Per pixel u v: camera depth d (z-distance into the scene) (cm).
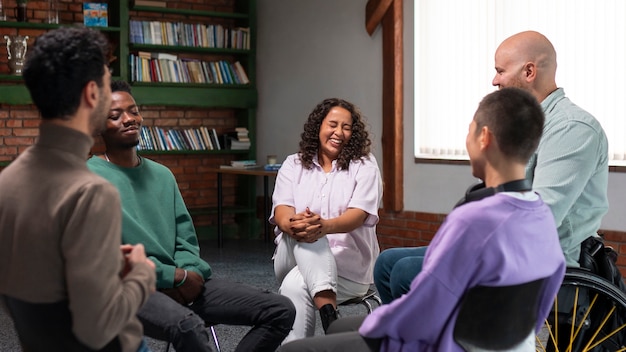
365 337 206
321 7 774
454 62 651
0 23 725
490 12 621
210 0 840
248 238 845
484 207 190
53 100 172
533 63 289
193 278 279
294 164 353
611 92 550
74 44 173
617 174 550
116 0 775
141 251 184
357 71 739
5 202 174
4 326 464
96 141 776
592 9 556
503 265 189
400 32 688
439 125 667
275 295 285
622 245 548
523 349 206
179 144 803
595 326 290
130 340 183
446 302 191
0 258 175
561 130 280
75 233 165
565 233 285
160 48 788
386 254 301
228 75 827
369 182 337
